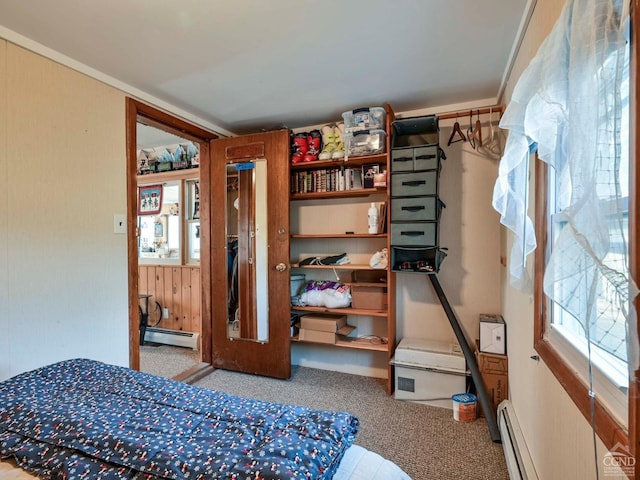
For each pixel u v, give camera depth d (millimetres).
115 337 2219
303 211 3201
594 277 699
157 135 3574
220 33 1769
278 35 1793
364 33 1780
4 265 1709
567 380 1021
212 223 3127
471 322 2689
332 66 2125
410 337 2842
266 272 2939
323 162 2801
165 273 3986
